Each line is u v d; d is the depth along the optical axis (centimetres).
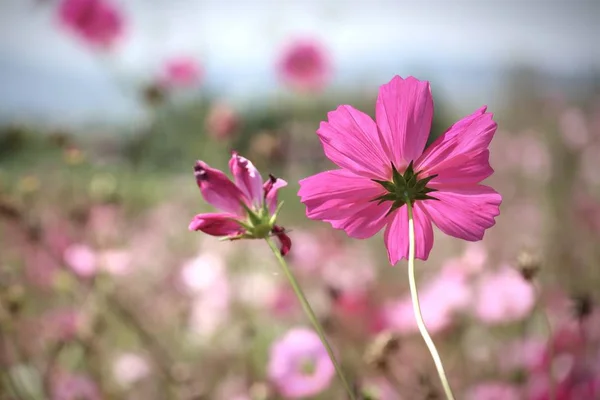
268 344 106
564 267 138
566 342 77
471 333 98
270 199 48
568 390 70
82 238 115
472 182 47
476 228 47
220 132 150
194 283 122
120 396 98
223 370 106
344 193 47
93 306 101
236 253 139
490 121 46
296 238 128
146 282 129
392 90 47
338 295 91
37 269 112
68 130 129
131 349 106
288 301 108
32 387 86
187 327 115
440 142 47
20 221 107
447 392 42
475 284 103
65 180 144
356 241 149
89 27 141
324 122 47
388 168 47
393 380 76
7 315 85
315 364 75
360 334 90
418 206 48
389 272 150
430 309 94
